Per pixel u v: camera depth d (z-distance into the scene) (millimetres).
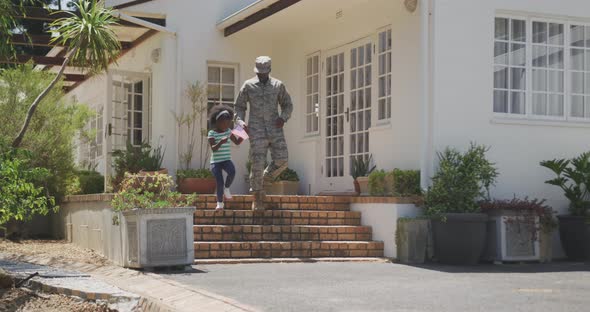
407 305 6590
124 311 6609
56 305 7020
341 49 14031
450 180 10570
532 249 10734
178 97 14609
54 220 14656
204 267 9656
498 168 11422
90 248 11586
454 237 10188
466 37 11359
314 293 7281
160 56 14844
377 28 12812
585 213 11281
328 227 11219
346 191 13586
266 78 11555
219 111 11805
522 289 7691
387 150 12336
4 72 13961
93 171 16078
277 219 11438
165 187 10188
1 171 8180
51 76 14586
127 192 9523
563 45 12109
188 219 9328
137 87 15688
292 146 15344
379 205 11203
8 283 7691
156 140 14969
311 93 14977
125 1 14445
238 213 11250
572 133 11945
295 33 15352
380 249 11031
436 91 11125
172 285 7770
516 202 10766
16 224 14055
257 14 13898
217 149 11117
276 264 10094
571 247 11242
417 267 9914
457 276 8867
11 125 13594
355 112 13586
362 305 6570
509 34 11766
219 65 15312
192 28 14906
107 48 10852
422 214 10820
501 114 11625
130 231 9289
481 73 11422
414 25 11773
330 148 14289
